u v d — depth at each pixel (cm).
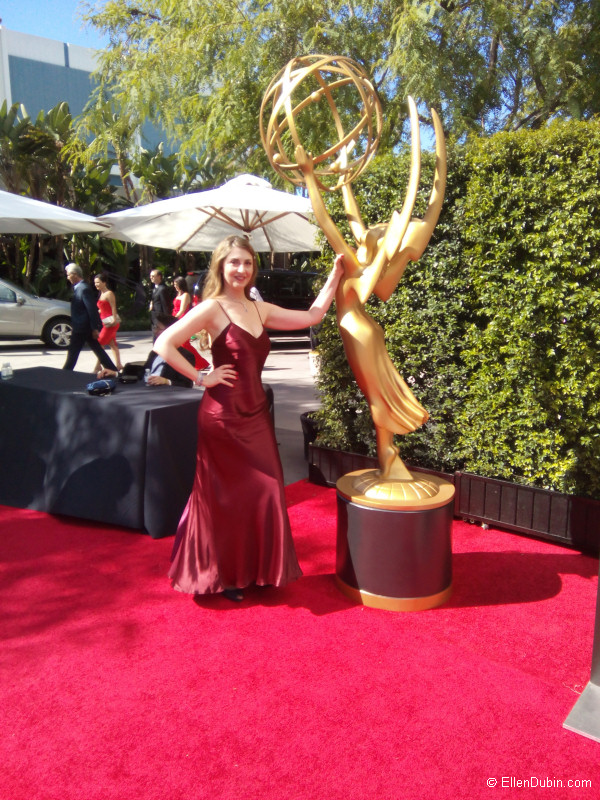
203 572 303
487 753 208
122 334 1661
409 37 873
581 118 997
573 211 365
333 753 208
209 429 298
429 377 449
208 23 1066
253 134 1061
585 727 218
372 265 301
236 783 195
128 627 286
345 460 478
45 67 2080
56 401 412
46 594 316
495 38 1004
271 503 307
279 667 256
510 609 304
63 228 675
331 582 334
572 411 380
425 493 302
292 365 1135
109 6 1167
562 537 377
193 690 241
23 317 1302
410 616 297
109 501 392
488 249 407
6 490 443
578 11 963
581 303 366
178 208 593
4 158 1709
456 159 423
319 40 982
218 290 296
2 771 200
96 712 228
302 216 680
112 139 1276
